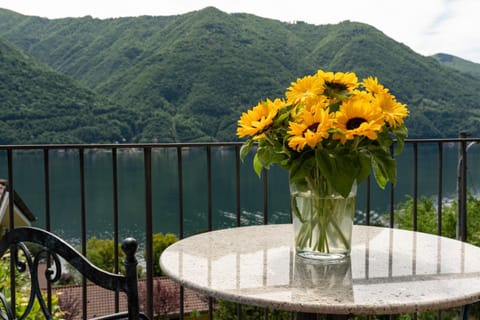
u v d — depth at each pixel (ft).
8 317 3.39
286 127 4.65
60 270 3.14
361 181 4.52
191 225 113.09
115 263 6.89
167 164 153.99
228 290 3.91
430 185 119.34
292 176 4.51
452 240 5.63
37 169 144.77
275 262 4.69
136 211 119.75
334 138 4.33
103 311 36.58
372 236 5.82
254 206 118.93
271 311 29.71
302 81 4.83
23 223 39.50
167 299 47.85
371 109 4.37
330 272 4.37
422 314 29.94
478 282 4.11
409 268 4.51
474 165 124.77
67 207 119.44
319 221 4.63
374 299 3.70
